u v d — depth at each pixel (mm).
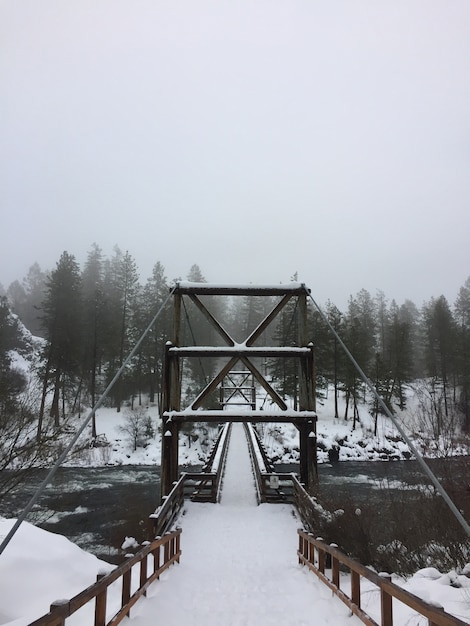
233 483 13695
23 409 12445
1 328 31516
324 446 31531
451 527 8070
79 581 6090
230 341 11758
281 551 7801
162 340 41625
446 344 39938
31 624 2281
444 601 4691
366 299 58531
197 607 5055
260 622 4527
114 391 38438
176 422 11266
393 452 31031
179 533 7297
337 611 4457
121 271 44781
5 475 12180
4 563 5656
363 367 36750
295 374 34156
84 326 36938
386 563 7414
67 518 15875
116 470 26234
